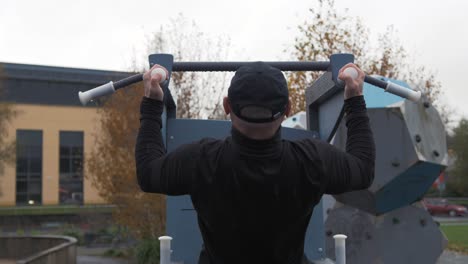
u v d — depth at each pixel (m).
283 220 1.82
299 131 3.55
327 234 5.16
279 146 1.81
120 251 20.80
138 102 16.88
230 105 1.80
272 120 1.74
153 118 2.03
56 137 54.56
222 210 1.82
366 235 5.07
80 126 55.28
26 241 19.03
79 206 47.50
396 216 5.08
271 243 1.86
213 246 1.94
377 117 4.73
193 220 3.55
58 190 54.28
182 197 3.57
